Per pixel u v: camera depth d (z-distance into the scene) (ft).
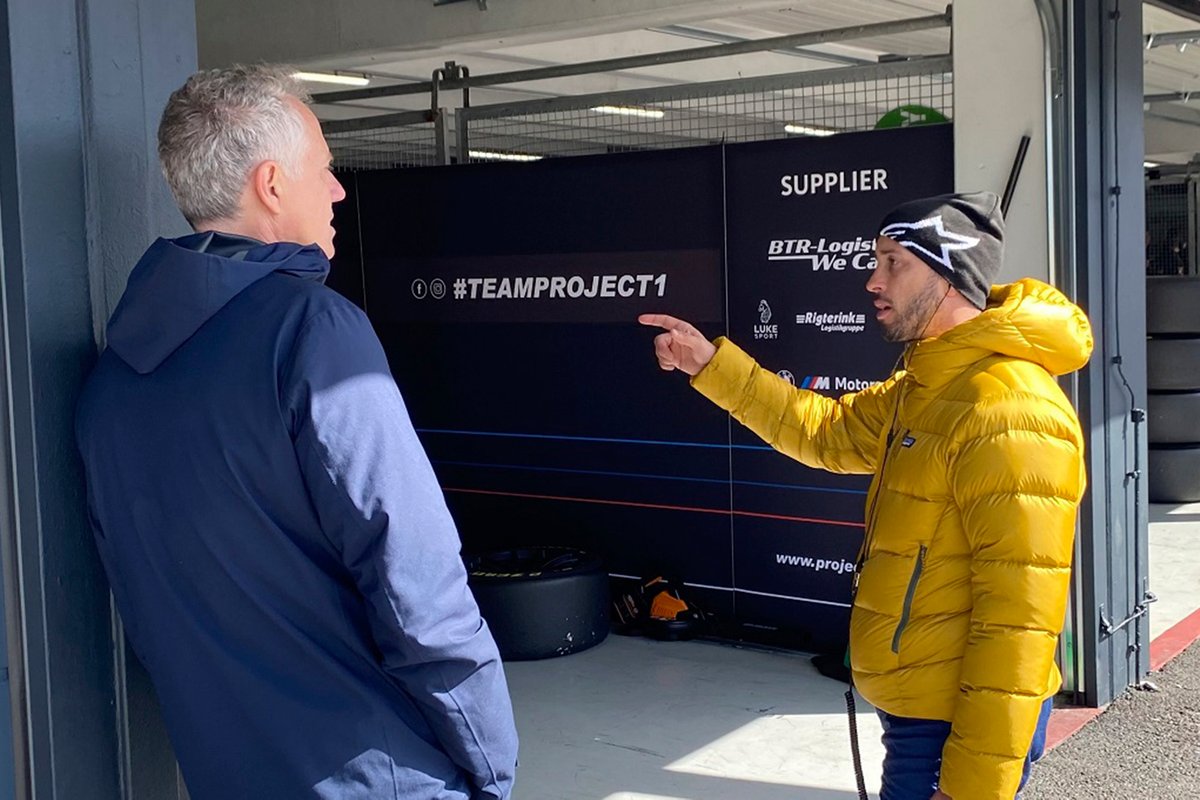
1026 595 5.92
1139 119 14.08
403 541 4.13
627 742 12.88
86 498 5.11
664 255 16.19
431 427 18.62
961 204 6.88
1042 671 5.97
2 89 4.81
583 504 17.47
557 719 13.64
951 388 6.43
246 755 4.42
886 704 6.61
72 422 5.05
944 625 6.37
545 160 17.01
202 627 4.38
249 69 4.65
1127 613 14.07
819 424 8.21
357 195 18.66
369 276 18.76
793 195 15.01
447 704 4.28
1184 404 24.27
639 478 16.92
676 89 16.37
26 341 4.85
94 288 5.15
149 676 5.47
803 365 15.17
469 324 18.06
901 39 27.55
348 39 19.07
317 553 4.29
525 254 17.38
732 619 16.37
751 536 16.06
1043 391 6.16
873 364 14.62
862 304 14.62
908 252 6.88
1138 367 14.29
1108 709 13.51
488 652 4.36
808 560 15.60
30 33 4.86
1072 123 12.76
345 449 4.09
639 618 16.69
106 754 5.24
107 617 5.24
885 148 14.25
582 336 17.10
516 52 28.27
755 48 15.61
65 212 5.02
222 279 4.27
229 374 4.19
